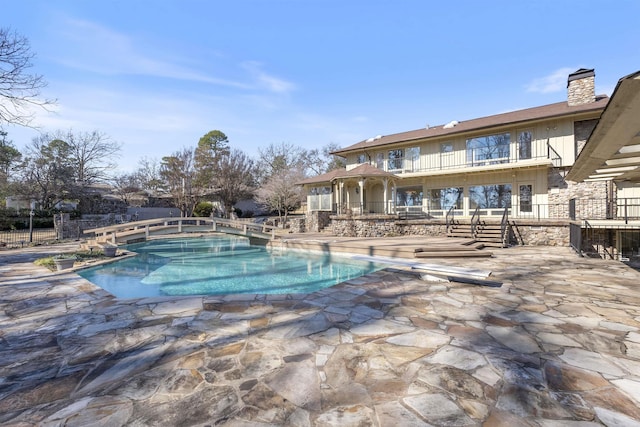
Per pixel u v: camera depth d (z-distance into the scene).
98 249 12.05
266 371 2.71
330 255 12.06
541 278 6.46
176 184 29.19
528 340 3.32
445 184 18.48
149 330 3.74
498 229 13.52
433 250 10.17
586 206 13.91
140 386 2.48
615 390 2.35
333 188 22.22
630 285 5.81
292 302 4.90
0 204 22.75
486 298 5.03
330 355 3.01
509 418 2.03
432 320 4.01
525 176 15.81
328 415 2.09
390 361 2.87
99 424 2.00
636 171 7.17
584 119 14.33
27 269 8.23
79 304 4.88
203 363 2.87
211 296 5.30
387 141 20.86
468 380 2.52
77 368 2.80
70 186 24.45
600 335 3.44
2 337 3.55
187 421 2.03
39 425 2.00
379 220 16.61
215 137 44.44
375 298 5.10
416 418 2.04
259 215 38.50
